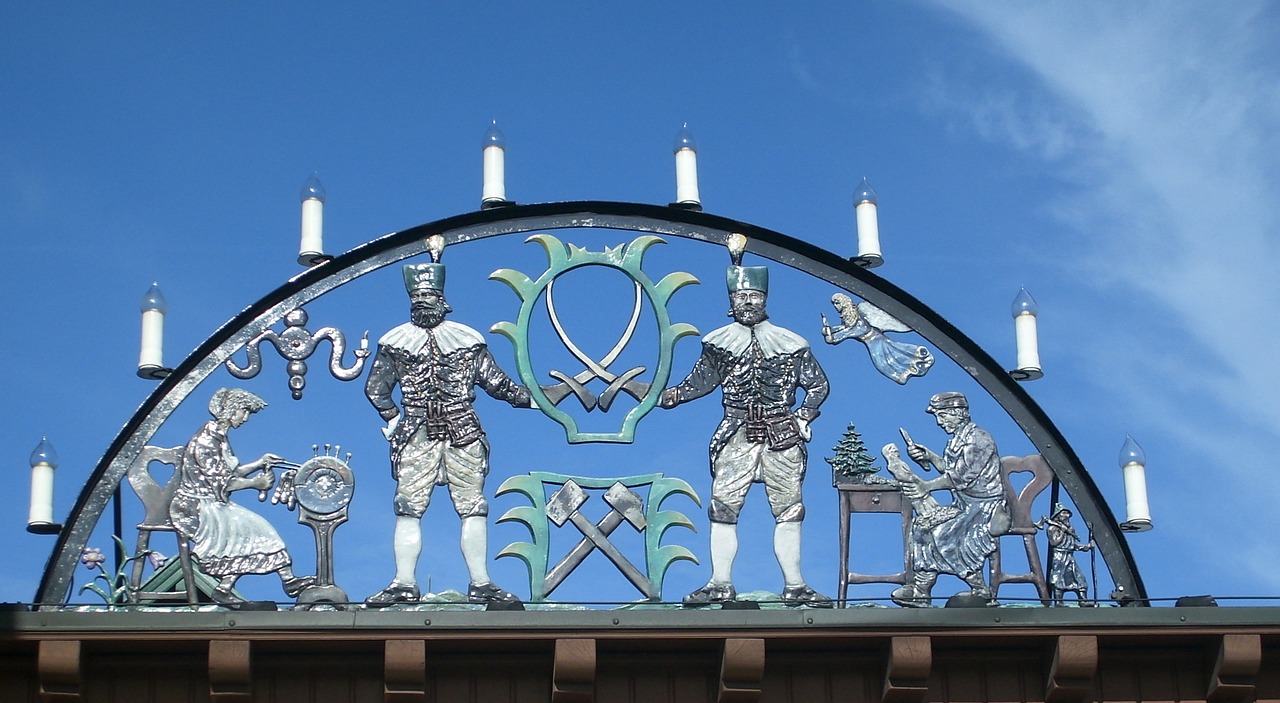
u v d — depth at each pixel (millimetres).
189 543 11289
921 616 10766
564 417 11828
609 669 10797
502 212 12211
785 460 11812
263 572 11297
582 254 12234
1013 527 11828
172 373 11578
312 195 12273
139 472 11406
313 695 10617
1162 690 11164
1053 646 10891
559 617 10531
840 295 12320
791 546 11641
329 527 11414
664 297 12164
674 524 11562
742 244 12352
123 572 11148
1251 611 10992
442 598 11117
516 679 10758
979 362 12203
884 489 11805
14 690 10570
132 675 10617
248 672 10367
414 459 11609
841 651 10938
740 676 10625
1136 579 11672
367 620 10430
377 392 11766
